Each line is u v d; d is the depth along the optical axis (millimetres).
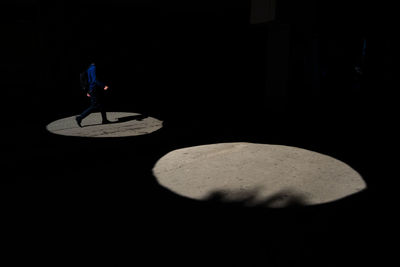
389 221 2719
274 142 5465
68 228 2561
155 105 9383
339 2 7801
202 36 12570
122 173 3881
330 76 9695
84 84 6727
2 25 8336
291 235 2479
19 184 3479
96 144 5199
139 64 11258
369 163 4363
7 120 7141
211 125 6773
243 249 2275
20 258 2145
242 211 2900
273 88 7559
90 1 9398
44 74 9172
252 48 14188
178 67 12383
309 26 7422
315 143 5402
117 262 2113
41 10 8773
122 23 10414
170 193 3299
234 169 4102
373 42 9469
